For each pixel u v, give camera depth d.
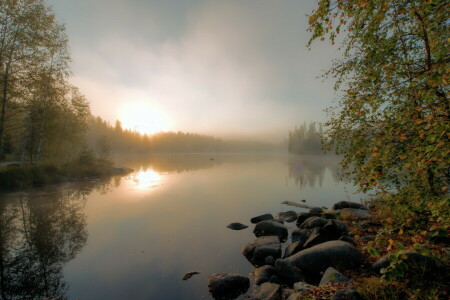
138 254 9.87
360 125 5.41
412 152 3.78
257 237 11.94
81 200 19.70
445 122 3.25
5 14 19.67
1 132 20.78
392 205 4.77
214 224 14.00
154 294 7.13
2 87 20.64
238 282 7.28
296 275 7.07
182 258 9.53
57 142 28.59
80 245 10.76
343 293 4.63
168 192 24.30
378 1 3.90
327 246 7.72
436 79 3.37
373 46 5.63
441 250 5.41
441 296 4.29
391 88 4.65
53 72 24.61
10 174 21.45
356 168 4.80
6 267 8.79
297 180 33.91
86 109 30.47
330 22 4.09
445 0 4.09
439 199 3.53
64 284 7.68
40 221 13.91
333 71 7.57
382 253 7.15
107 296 7.03
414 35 5.24
